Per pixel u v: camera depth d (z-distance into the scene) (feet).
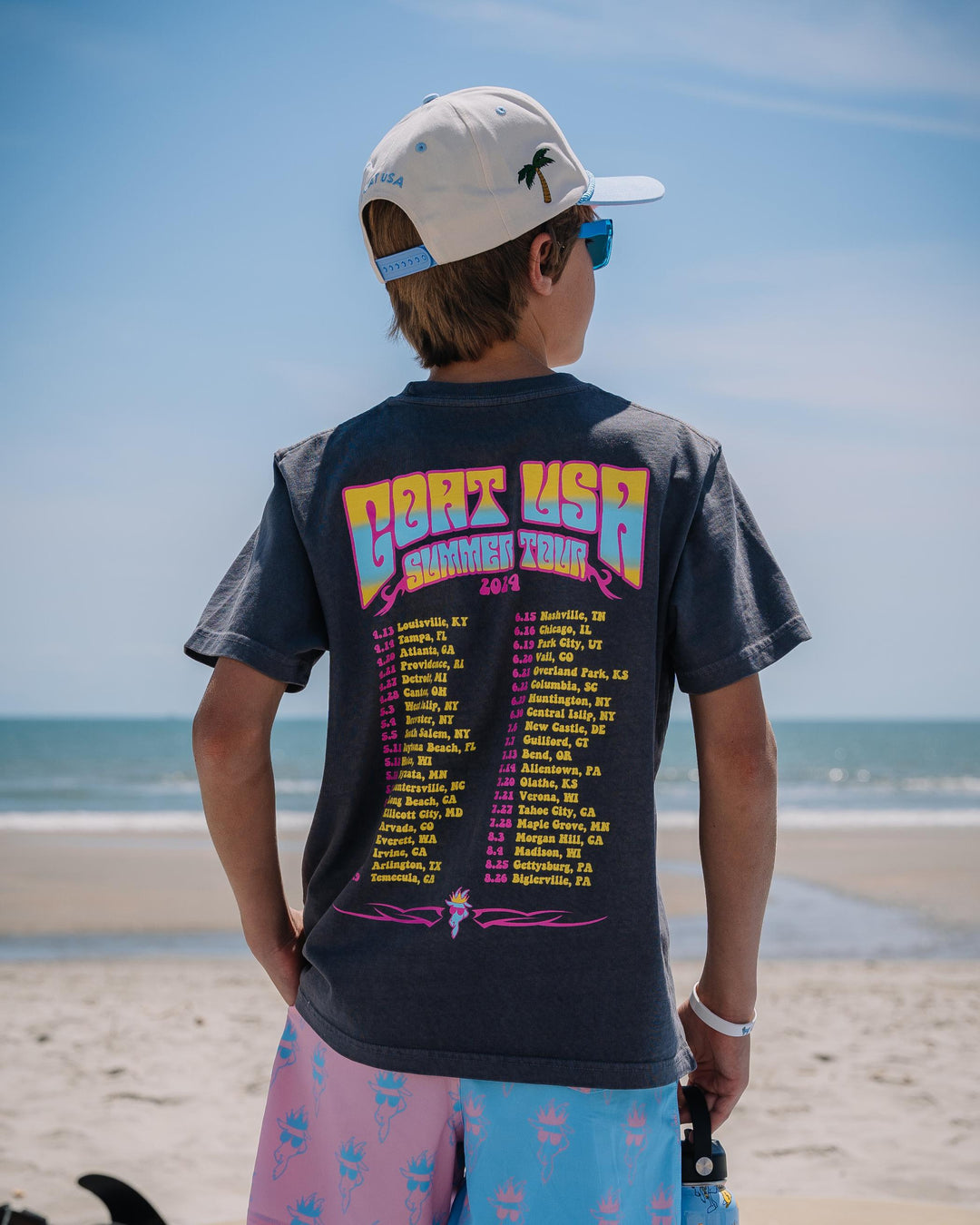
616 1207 4.27
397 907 4.45
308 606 4.94
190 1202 11.87
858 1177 12.71
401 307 5.08
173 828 68.39
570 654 4.47
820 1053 17.99
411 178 4.80
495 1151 4.30
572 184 4.97
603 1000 4.25
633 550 4.53
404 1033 4.33
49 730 263.29
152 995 21.83
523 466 4.65
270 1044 18.21
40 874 42.55
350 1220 4.58
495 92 5.04
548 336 5.09
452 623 4.61
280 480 5.09
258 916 5.06
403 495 4.76
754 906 4.63
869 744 235.40
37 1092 15.61
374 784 4.74
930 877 41.68
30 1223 5.05
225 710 4.79
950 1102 15.43
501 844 4.37
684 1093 4.95
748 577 4.71
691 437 4.81
